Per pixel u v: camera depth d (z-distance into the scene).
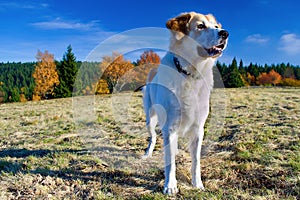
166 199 2.73
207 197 2.72
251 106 9.52
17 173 3.48
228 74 30.42
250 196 2.73
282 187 2.90
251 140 4.70
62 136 5.86
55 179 3.30
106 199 2.79
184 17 2.96
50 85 27.69
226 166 3.56
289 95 14.15
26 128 7.32
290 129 5.36
